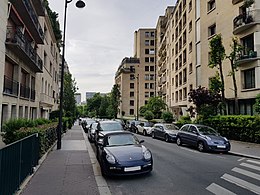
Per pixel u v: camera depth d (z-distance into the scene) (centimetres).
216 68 2664
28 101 2348
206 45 2920
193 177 814
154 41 8381
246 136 1809
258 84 2167
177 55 4441
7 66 1878
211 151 1463
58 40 4362
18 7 1866
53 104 4094
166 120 3675
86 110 12212
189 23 3588
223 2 2644
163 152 1397
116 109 7950
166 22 5853
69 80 5519
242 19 2314
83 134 2597
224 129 2016
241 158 1253
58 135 1435
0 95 1538
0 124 1525
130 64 8638
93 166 945
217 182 752
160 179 788
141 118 5731
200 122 2264
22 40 1884
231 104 2512
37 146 936
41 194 604
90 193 625
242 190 673
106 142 960
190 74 3503
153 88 8338
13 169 561
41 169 877
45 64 3284
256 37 2203
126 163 790
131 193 645
